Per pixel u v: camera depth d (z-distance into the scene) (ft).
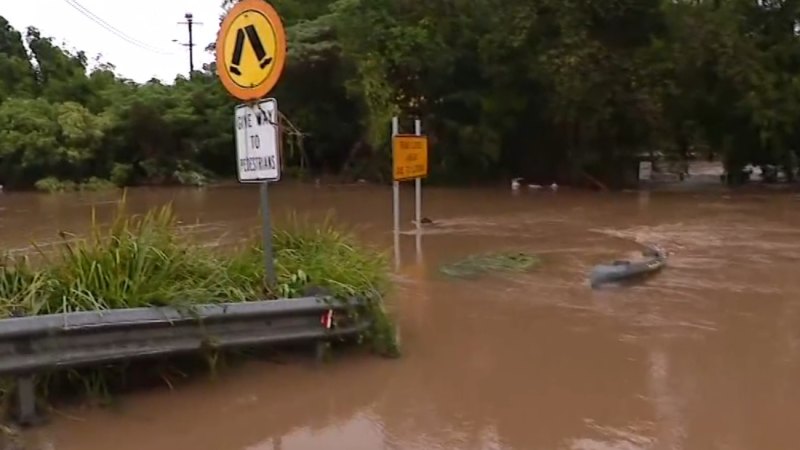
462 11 83.87
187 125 105.50
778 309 24.26
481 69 83.92
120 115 104.63
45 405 15.21
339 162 104.17
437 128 86.17
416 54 82.84
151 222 19.52
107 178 103.19
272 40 18.22
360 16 84.48
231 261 19.76
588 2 74.28
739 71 74.69
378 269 21.25
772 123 75.97
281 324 17.81
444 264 32.71
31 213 63.00
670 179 90.89
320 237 22.39
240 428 14.98
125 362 15.96
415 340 20.90
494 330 21.94
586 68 73.97
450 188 82.38
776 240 39.60
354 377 17.80
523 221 49.75
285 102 101.55
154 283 16.98
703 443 14.35
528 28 76.95
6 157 99.81
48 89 121.80
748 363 18.98
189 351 16.47
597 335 21.39
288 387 17.07
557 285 28.09
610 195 71.56
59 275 16.83
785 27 79.36
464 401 16.48
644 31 76.54
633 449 14.12
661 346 20.39
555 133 84.99
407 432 14.93
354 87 89.15
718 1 77.36
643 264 29.78
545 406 16.22
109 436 14.42
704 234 42.19
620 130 80.53
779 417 15.60
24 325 14.35
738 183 84.02
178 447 14.08
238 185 96.43
